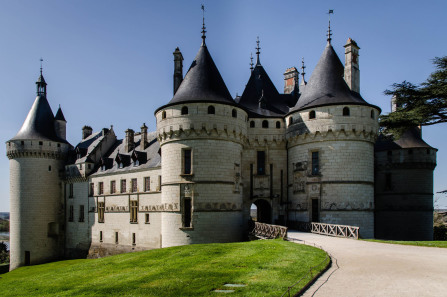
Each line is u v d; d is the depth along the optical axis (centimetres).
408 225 4103
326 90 3422
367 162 3278
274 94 4125
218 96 3356
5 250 8281
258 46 4344
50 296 1659
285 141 3694
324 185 3247
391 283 1330
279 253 1953
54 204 5434
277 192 3641
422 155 4138
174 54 3956
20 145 5300
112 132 5647
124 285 1647
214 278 1573
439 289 1250
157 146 4488
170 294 1417
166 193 3344
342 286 1312
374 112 3356
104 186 4909
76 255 5203
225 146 3284
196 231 3156
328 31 3731
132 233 4422
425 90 3002
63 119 5681
